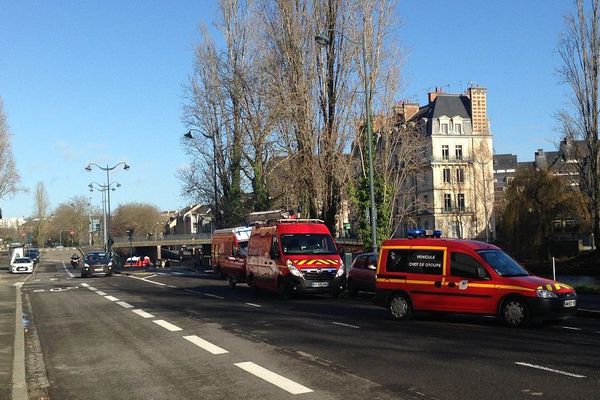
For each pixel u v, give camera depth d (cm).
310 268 2070
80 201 14275
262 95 3328
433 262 1416
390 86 3061
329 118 2992
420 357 967
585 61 2894
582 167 3033
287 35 3052
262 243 2333
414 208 4444
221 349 1110
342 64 2962
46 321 1688
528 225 4119
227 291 2634
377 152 3072
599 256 2859
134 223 13125
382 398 716
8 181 6241
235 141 4128
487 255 1362
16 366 1008
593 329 1275
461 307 1358
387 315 1592
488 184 7281
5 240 12625
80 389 845
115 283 3438
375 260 2148
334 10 2991
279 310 1770
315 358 985
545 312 1252
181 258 9044
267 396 748
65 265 7425
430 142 7612
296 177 3058
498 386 762
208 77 4409
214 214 4775
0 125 6253
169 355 1072
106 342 1254
